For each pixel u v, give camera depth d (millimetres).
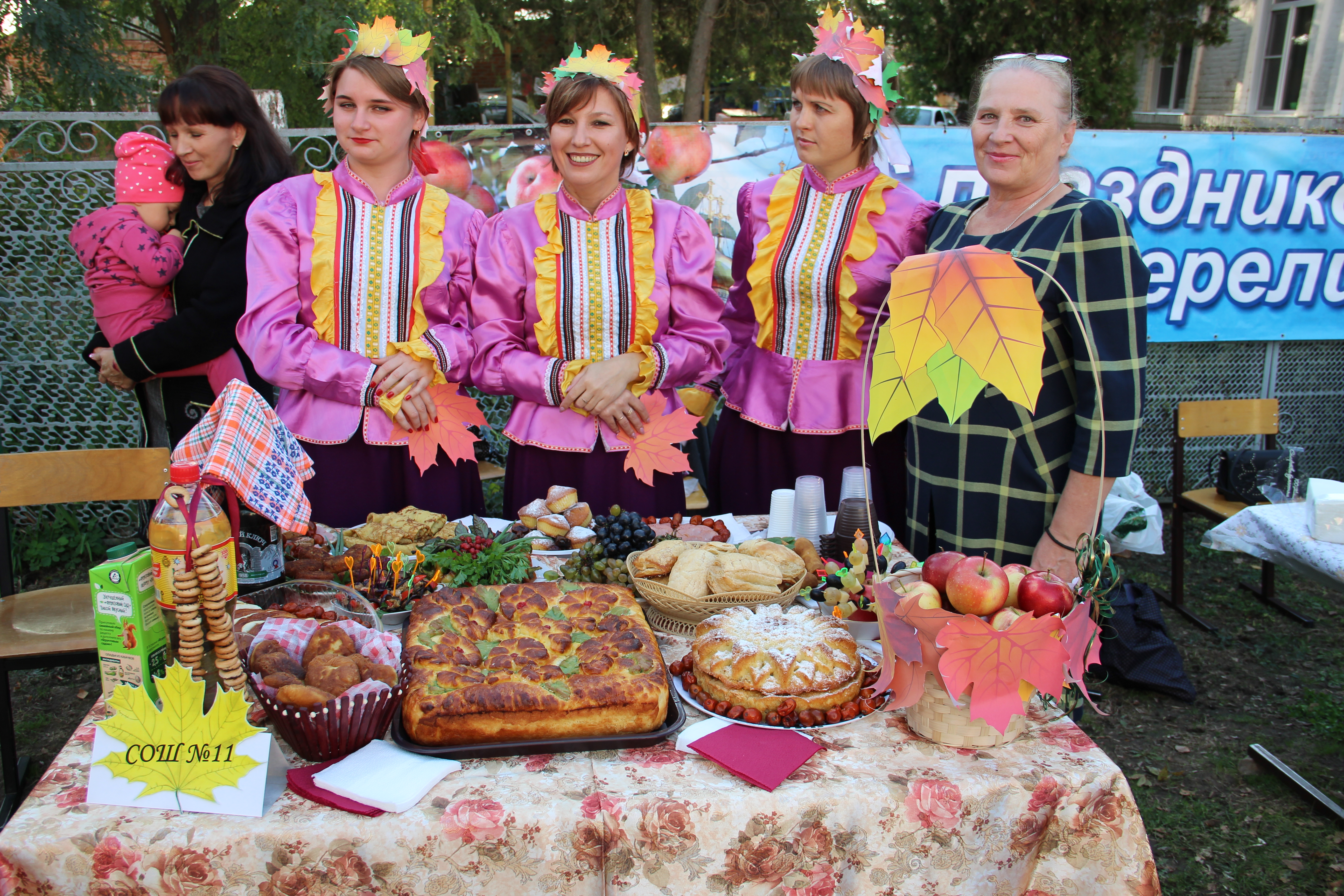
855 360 2816
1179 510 4180
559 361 2611
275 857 1247
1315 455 5410
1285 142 4715
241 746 1284
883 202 2734
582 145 2465
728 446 3000
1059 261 2004
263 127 2955
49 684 3518
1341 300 4992
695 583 1798
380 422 2551
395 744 1418
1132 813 1402
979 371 1373
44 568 4414
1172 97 13766
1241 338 4984
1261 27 12141
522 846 1279
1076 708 1746
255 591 1850
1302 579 4543
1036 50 9773
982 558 1454
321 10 7535
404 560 1917
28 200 4293
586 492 2688
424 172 2686
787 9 11359
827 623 1656
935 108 9984
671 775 1370
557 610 1694
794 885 1344
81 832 1240
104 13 7641
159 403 3184
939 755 1442
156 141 3070
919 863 1370
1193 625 4086
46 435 4539
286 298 2492
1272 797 2928
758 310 2918
